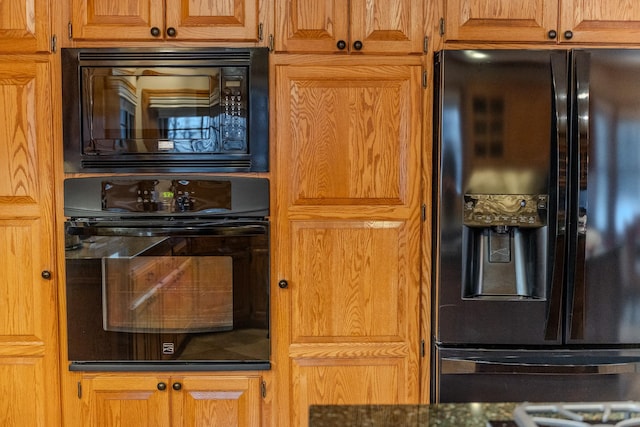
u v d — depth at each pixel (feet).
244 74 6.11
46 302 6.26
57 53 6.08
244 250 6.20
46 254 6.22
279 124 6.18
